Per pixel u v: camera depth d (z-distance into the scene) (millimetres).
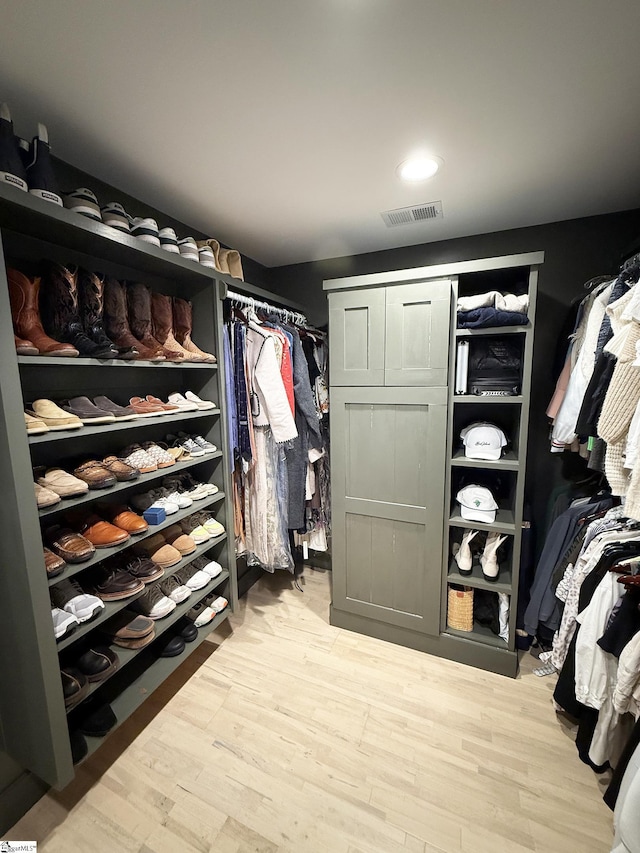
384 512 1871
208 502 1710
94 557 1196
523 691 1630
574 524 1627
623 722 1198
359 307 1796
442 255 2189
